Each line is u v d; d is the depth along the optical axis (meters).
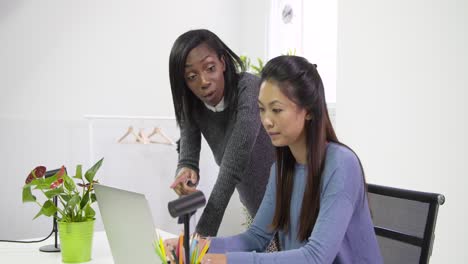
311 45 3.87
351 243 1.28
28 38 3.58
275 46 4.11
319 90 1.26
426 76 2.69
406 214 1.39
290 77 1.21
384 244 1.43
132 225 1.24
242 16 4.38
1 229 3.52
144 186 4.01
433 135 2.66
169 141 3.89
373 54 2.97
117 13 3.88
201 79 1.68
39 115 3.62
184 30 4.16
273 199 1.47
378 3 2.93
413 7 2.75
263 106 1.25
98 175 3.84
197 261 1.07
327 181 1.25
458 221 2.54
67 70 3.71
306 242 1.33
